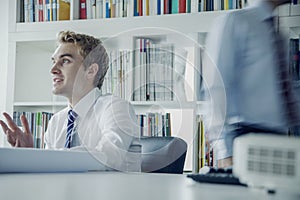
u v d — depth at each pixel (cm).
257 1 124
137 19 238
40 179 63
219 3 228
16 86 266
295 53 206
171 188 49
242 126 119
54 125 146
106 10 248
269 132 120
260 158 33
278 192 35
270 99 121
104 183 57
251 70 121
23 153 78
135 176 74
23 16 264
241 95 121
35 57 277
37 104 255
